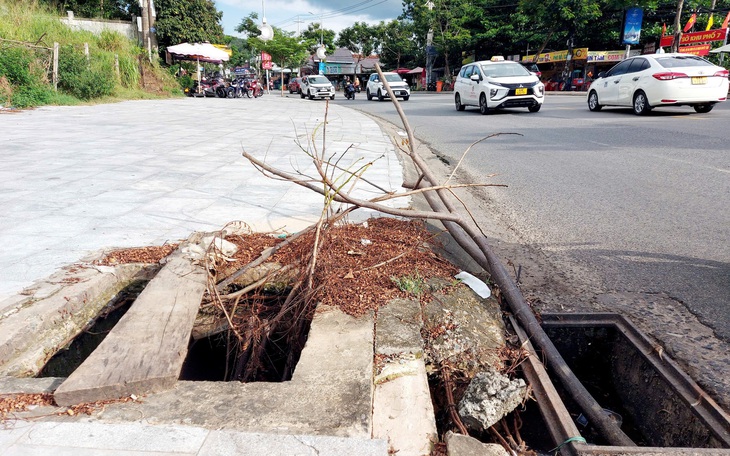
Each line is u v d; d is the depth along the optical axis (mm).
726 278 3359
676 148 7852
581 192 5621
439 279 3184
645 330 2771
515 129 10930
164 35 29328
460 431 2227
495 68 15211
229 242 3643
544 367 2553
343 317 2674
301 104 22328
